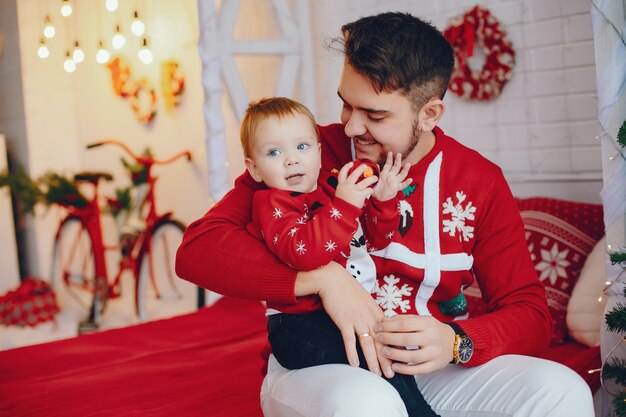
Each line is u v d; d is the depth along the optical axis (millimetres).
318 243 1393
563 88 2877
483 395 1476
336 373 1362
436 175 1685
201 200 4848
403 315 1433
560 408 1367
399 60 1516
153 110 5195
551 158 2949
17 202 5973
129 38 5352
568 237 2527
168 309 5039
